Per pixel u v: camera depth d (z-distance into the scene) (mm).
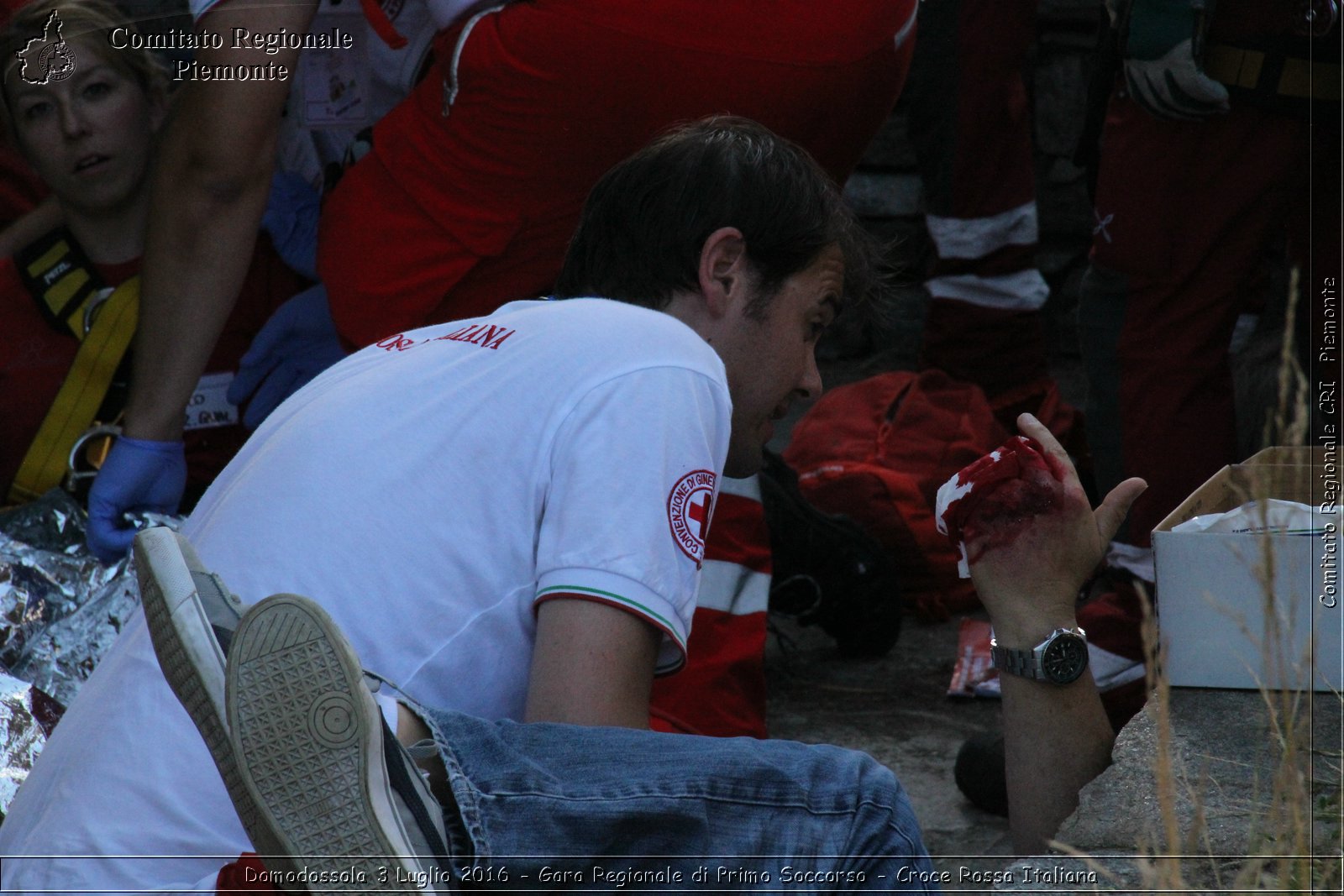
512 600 3295
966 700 7422
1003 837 5895
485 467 3311
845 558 7789
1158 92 6207
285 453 3430
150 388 6277
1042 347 10328
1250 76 6191
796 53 5648
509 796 2729
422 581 3240
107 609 5664
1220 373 6633
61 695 5465
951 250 10031
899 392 9555
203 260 6051
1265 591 3654
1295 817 3086
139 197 6730
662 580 3154
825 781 2918
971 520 3887
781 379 3916
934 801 6316
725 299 3795
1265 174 6336
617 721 3086
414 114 6164
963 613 8727
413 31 6566
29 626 5734
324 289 7117
